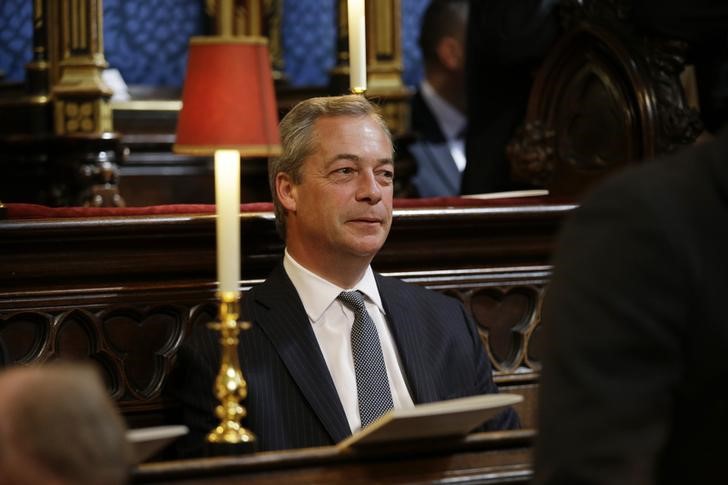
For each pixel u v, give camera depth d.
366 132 5.49
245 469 4.12
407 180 11.23
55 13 10.20
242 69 4.52
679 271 2.89
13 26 12.18
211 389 5.26
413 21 13.87
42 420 2.27
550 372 2.94
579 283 2.92
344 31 11.28
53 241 5.40
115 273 5.55
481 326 6.30
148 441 4.07
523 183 8.91
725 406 2.96
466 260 6.27
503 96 9.00
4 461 2.25
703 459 2.98
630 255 2.90
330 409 5.26
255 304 5.47
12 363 5.39
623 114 7.98
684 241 2.90
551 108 8.48
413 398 5.48
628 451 2.80
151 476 4.04
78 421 2.29
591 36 8.13
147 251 5.59
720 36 7.68
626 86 7.99
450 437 4.34
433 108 12.41
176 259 5.64
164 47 12.70
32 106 10.35
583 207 3.02
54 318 5.45
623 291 2.88
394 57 11.23
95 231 5.43
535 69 8.80
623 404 2.83
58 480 2.26
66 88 9.84
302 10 13.26
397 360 5.55
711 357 2.92
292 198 5.55
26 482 2.25
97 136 9.83
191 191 11.70
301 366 5.32
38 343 5.44
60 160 9.93
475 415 4.19
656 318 2.88
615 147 8.08
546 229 6.39
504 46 8.64
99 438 2.29
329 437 5.23
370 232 5.46
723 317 2.91
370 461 4.24
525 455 4.41
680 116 7.85
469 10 9.14
